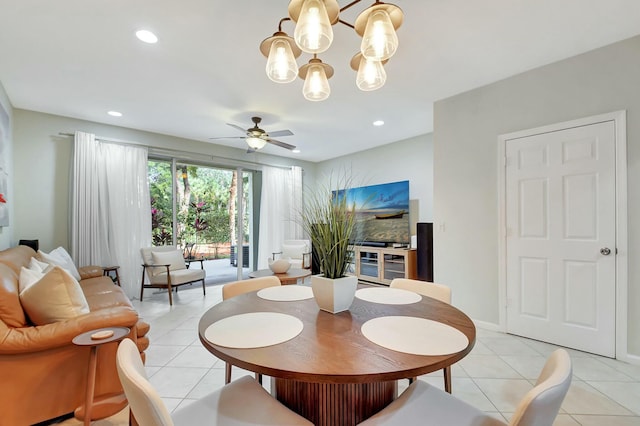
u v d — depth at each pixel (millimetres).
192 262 5398
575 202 2504
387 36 1336
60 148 3758
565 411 1726
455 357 949
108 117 3816
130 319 1730
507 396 1896
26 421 1532
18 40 2174
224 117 3840
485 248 3014
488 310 2996
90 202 3846
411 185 4949
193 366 2309
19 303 1618
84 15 1912
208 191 5340
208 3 1813
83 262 3768
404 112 3707
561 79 2549
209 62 2502
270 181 5957
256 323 1238
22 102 3311
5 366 1500
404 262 4648
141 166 4336
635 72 2234
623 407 1761
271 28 2062
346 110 3635
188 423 1001
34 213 3588
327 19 1256
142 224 4305
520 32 2143
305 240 5781
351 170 5949
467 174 3133
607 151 2352
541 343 2652
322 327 1194
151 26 2033
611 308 2340
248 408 1082
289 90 3049
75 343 1447
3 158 2877
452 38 2205
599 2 1841
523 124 2760
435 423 1000
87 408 1483
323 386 1217
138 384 745
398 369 860
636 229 2246
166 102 3342
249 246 5969
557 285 2596
